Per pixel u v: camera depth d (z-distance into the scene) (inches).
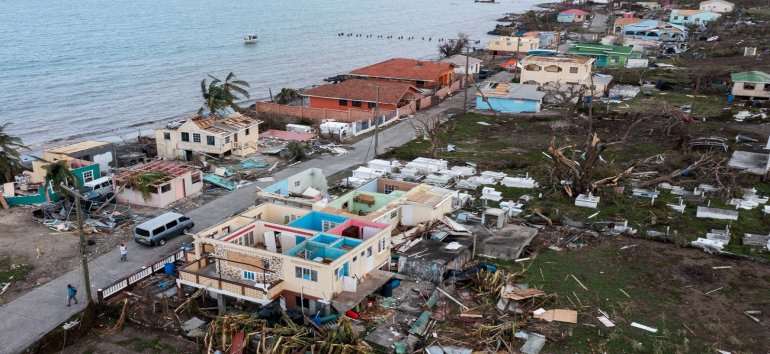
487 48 5487.2
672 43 5359.3
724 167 2130.9
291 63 5177.2
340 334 1128.8
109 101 3774.6
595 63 4461.1
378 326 1230.9
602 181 1993.1
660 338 1206.3
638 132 2802.7
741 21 6289.4
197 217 1846.7
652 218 1779.0
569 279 1444.4
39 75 4473.4
